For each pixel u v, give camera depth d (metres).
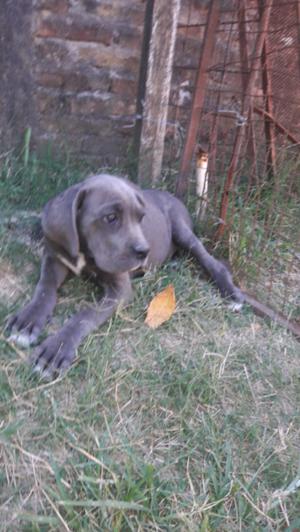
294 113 1.21
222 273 0.94
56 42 1.12
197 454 0.67
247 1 1.22
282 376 0.80
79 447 0.62
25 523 0.56
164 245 0.96
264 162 1.17
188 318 0.85
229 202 1.03
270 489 0.66
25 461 0.60
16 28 1.06
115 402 0.69
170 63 1.07
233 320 0.88
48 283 0.80
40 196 1.02
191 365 0.77
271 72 1.16
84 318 0.75
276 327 0.89
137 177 1.12
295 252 1.05
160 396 0.72
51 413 0.65
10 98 1.09
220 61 1.25
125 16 1.15
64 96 1.16
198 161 1.06
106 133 1.21
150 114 1.09
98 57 1.16
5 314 0.76
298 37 1.14
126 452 0.63
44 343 0.71
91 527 0.57
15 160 1.08
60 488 0.58
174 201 1.03
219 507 0.62
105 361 0.72
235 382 0.77
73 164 1.15
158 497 0.61
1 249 0.87
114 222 0.76
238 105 1.22
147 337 0.79
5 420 0.63
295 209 1.10
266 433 0.72
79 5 1.12
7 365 0.69
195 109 1.03
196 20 1.22
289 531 0.61
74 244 0.76
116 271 0.77
